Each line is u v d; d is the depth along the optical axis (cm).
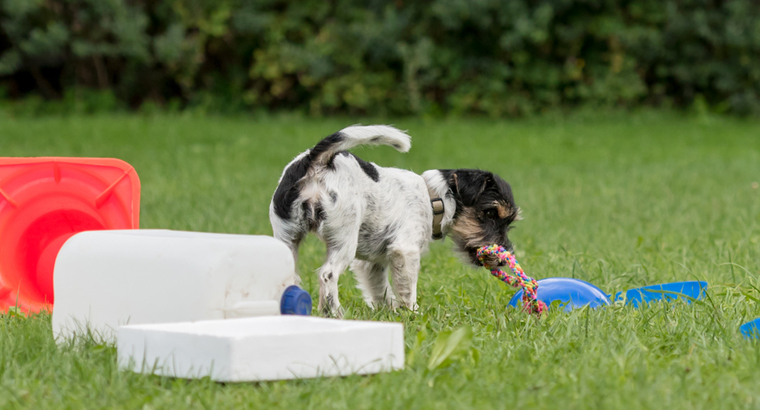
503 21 2628
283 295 413
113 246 421
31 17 2444
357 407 321
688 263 690
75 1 2444
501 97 2748
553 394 340
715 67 2809
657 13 2767
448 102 2764
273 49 2653
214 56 2761
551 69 2759
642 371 360
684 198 1196
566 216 1041
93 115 2492
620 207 1123
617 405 322
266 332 367
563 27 2703
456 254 600
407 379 355
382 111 2695
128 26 2444
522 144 2078
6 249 541
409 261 541
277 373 346
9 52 2481
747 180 1439
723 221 962
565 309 525
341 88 2669
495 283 630
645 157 1909
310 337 352
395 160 1700
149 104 2600
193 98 2684
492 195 584
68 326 434
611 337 425
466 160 1764
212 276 383
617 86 2778
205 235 434
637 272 659
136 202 582
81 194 578
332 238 500
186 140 1956
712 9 2814
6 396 335
